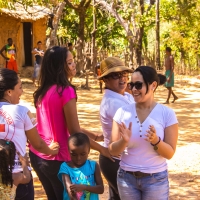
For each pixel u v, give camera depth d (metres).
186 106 14.16
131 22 25.53
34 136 3.88
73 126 4.05
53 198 4.38
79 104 14.23
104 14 29.33
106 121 4.49
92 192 3.96
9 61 18.80
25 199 3.90
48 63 4.08
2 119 3.76
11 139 3.75
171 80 14.47
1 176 3.48
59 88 4.01
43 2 17.89
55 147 4.02
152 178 3.83
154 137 3.65
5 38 21.58
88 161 4.05
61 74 4.05
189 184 6.61
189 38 27.88
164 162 3.91
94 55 23.62
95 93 16.94
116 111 4.33
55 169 4.09
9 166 3.50
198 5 26.30
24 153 3.84
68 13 28.41
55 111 4.04
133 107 3.92
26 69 22.34
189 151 8.43
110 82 4.55
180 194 6.21
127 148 3.88
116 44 31.33
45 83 4.12
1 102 3.85
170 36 29.39
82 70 22.94
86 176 3.99
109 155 4.31
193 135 9.90
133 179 3.88
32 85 18.72
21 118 3.80
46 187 4.34
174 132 3.87
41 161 4.12
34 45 22.83
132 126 3.84
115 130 3.97
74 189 3.88
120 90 4.55
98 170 4.06
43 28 22.81
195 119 11.88
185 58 27.94
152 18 25.55
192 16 26.45
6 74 3.86
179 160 7.82
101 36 30.23
